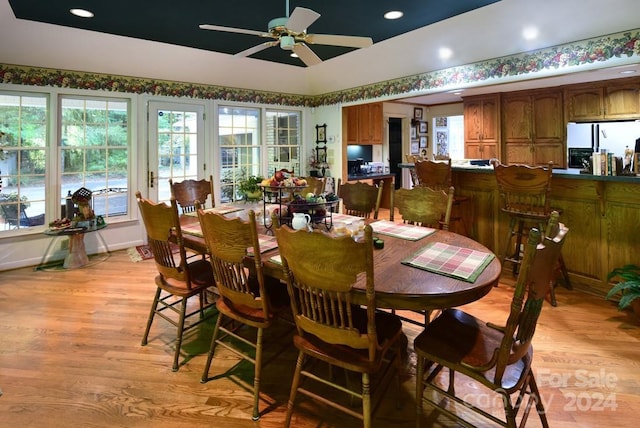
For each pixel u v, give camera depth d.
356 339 1.53
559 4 3.19
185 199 3.59
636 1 2.94
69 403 1.92
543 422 1.64
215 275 2.02
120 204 4.96
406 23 3.75
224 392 2.02
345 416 1.84
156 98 5.04
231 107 5.76
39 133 4.33
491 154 6.39
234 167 5.85
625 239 2.98
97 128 4.70
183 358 2.35
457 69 4.41
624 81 4.95
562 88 5.55
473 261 1.80
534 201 3.54
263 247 2.06
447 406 1.90
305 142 6.58
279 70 5.61
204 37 4.14
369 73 5.25
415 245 2.10
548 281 1.42
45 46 3.98
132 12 3.40
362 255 1.39
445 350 1.58
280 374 2.19
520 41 3.72
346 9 3.36
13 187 4.21
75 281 3.74
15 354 2.38
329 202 2.40
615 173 2.93
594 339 2.50
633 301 2.74
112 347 2.47
